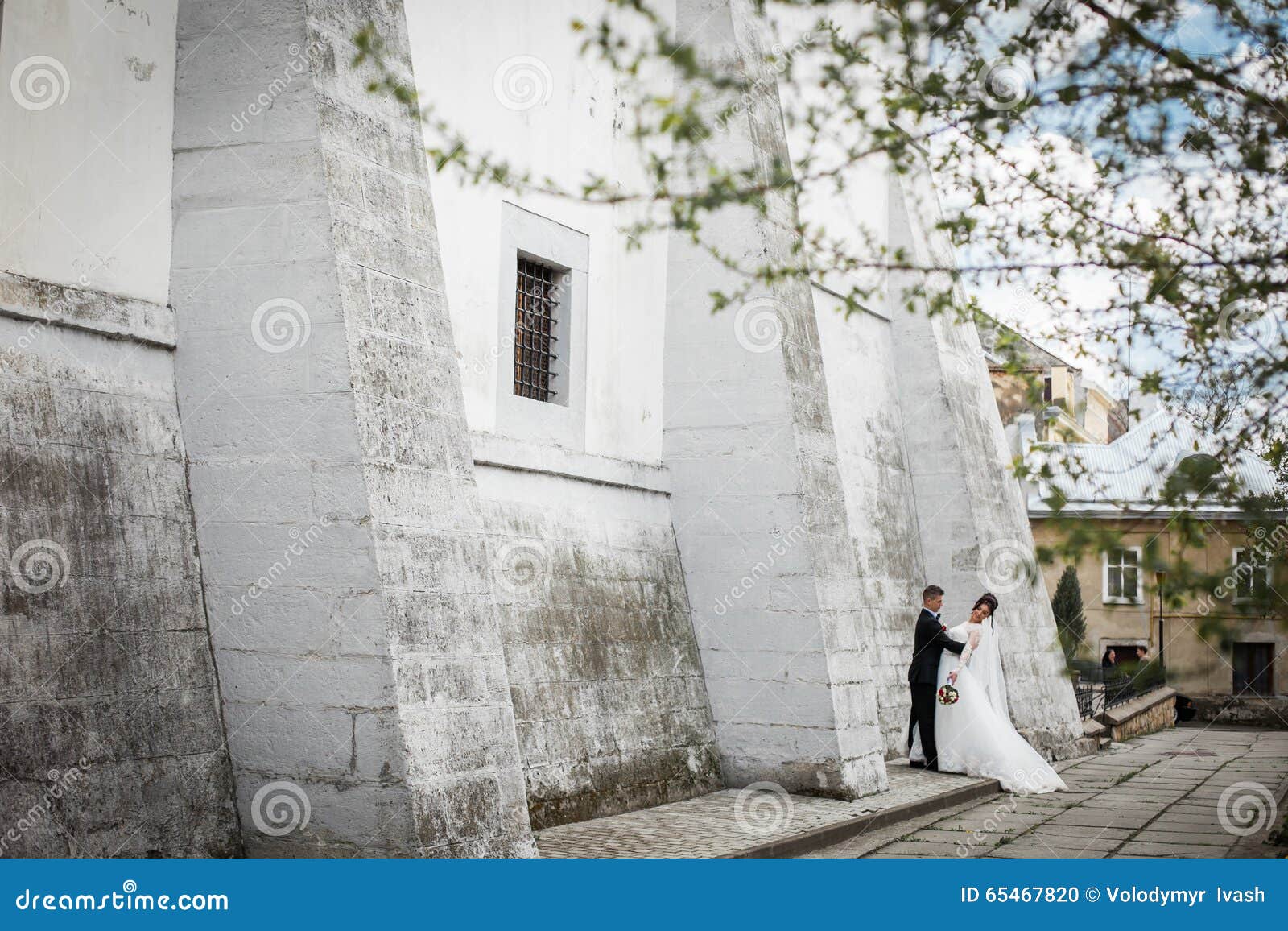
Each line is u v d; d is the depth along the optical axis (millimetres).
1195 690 37531
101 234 8023
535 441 11609
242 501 8281
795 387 13055
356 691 7938
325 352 8172
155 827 7633
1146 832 11250
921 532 17844
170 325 8414
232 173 8461
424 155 9336
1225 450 7242
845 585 13250
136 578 7867
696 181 13102
